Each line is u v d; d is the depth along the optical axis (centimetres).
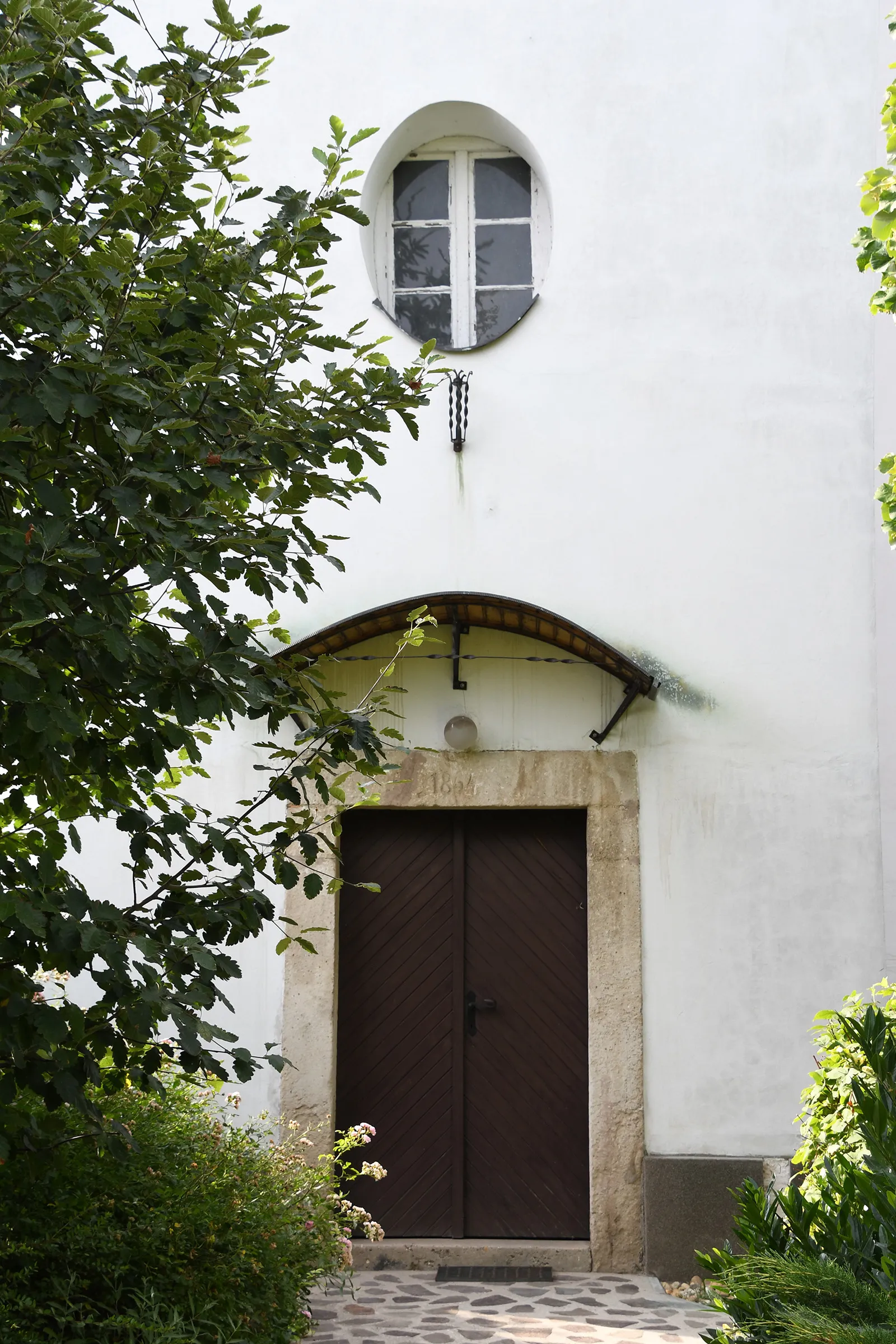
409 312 733
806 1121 493
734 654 668
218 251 384
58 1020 284
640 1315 551
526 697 676
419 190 746
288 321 378
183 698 326
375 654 679
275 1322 422
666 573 675
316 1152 642
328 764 403
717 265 695
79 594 315
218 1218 414
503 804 669
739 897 651
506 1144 671
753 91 704
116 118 369
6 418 300
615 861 659
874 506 675
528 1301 575
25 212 292
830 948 644
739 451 682
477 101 707
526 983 686
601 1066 644
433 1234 663
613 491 682
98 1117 297
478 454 687
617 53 709
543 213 738
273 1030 655
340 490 369
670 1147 634
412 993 687
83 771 348
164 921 333
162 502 337
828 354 688
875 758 657
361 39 714
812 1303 238
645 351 691
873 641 666
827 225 695
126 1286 371
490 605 624
